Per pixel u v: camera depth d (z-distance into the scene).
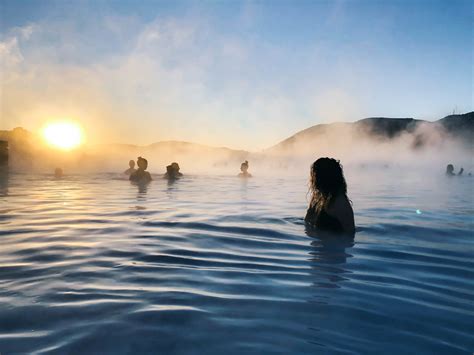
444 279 2.57
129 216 5.03
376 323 1.85
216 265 2.84
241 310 1.98
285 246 3.50
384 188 10.84
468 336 1.72
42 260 2.88
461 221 4.89
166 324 1.80
